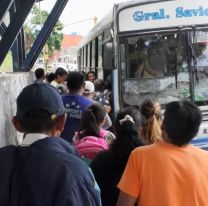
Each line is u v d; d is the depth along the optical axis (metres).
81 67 18.20
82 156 3.81
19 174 1.82
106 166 3.30
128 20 7.33
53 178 1.79
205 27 7.36
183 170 2.53
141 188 2.60
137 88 7.35
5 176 1.83
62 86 8.23
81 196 1.77
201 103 7.32
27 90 1.99
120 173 3.28
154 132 4.19
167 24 7.34
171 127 2.57
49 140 1.91
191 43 7.33
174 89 7.35
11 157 1.88
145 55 7.35
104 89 8.64
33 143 1.91
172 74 7.35
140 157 2.61
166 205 2.48
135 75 7.34
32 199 1.77
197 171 2.54
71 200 1.74
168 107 2.64
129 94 7.32
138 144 3.27
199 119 2.59
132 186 2.61
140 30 7.32
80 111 5.12
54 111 1.97
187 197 2.49
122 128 3.26
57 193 1.76
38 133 1.95
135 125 3.31
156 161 2.56
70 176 1.79
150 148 2.62
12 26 7.33
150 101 4.30
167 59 7.36
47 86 2.02
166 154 2.57
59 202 1.74
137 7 7.31
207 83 7.35
